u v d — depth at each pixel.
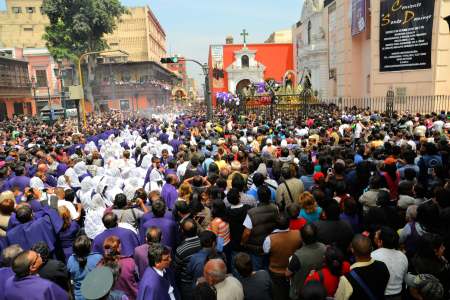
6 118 43.19
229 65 57.38
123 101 59.38
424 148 8.02
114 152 13.67
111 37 82.62
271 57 58.16
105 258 4.40
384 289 3.88
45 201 6.58
